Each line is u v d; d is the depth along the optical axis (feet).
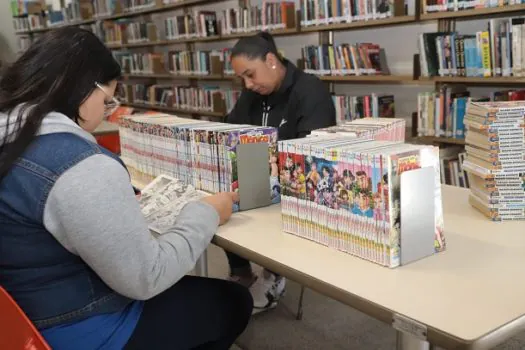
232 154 4.75
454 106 10.43
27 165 2.91
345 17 12.07
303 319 7.64
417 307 2.86
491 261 3.50
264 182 4.96
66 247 3.03
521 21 9.18
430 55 10.61
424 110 11.05
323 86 7.74
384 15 11.24
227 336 4.32
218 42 17.99
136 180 6.57
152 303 3.86
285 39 15.58
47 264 3.11
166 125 5.65
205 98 17.49
